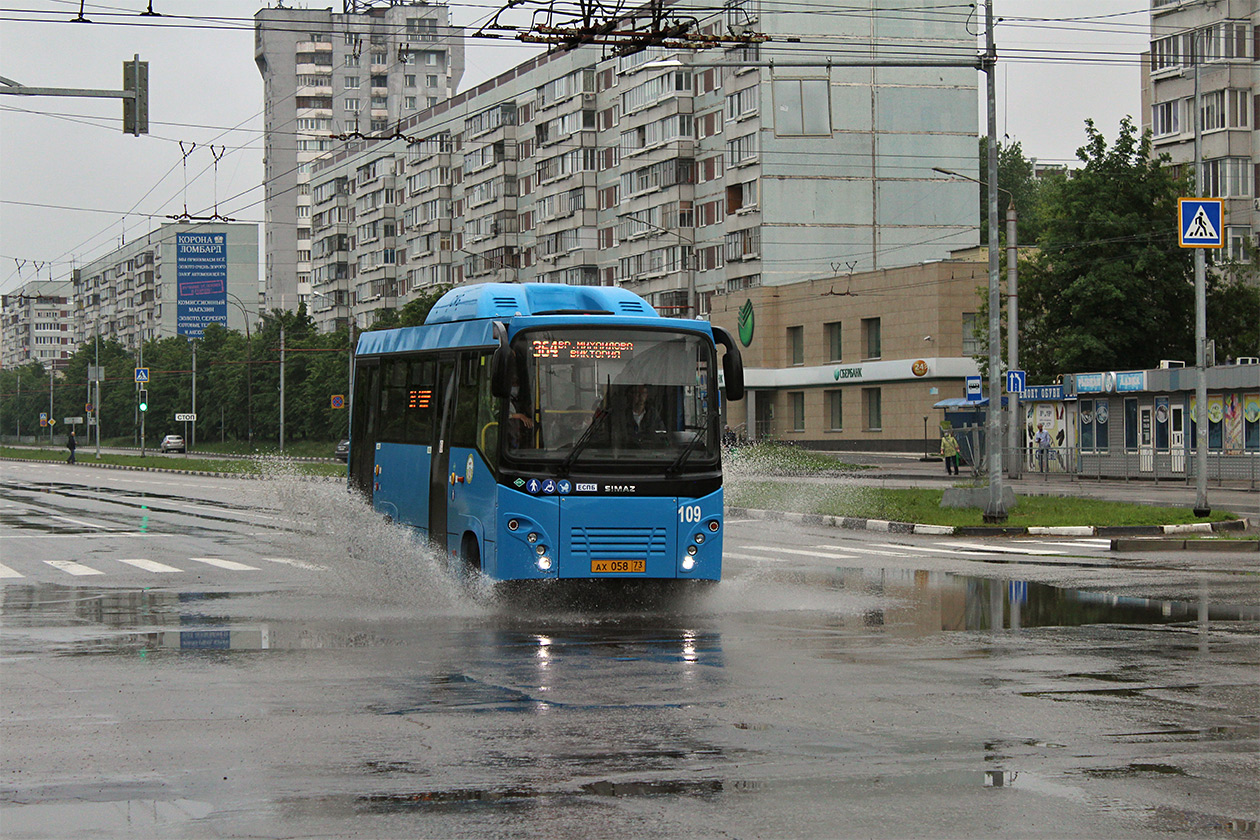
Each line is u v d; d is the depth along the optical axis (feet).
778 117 117.19
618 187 294.05
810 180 248.73
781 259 248.73
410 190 377.30
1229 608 47.29
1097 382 149.28
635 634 40.96
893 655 36.52
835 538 83.25
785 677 32.89
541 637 40.34
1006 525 85.61
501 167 327.26
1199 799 21.33
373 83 508.53
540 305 50.11
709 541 47.88
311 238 505.66
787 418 249.96
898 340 224.74
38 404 521.65
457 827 19.79
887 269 226.38
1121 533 83.66
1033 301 171.83
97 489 152.56
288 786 22.21
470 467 49.60
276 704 29.50
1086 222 165.99
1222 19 191.01
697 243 271.28
